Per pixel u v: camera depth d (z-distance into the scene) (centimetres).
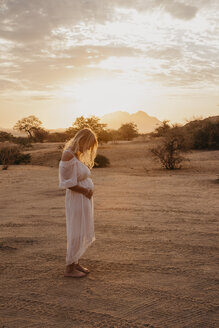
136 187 1088
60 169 372
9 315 304
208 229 570
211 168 1984
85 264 425
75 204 382
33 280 378
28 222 628
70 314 304
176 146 2017
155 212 704
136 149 3322
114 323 288
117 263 425
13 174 1506
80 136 382
